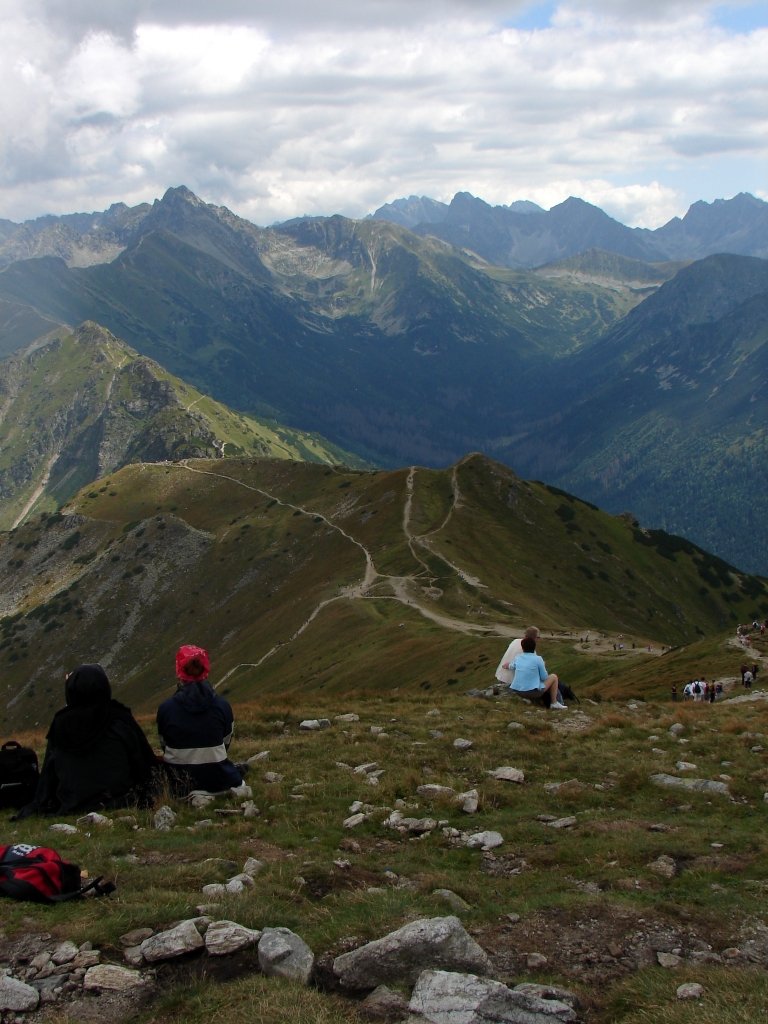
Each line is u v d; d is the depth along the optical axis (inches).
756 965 329.1
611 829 513.3
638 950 343.3
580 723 894.4
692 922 369.7
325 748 767.1
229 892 382.3
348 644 5408.5
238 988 297.9
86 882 395.2
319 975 316.8
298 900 386.9
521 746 748.6
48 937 338.0
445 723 877.2
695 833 496.4
